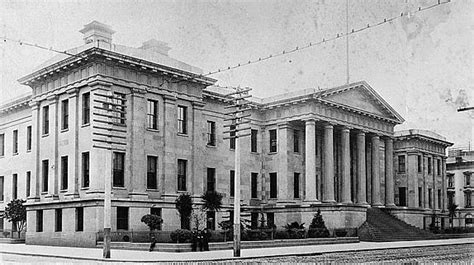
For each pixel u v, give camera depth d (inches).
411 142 2989.7
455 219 3284.9
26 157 2213.3
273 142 2477.9
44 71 1876.2
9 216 2052.2
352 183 2672.2
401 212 2674.7
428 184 3068.4
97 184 1672.0
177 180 1948.8
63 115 1865.2
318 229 2038.6
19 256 1256.2
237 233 1269.7
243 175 2383.1
